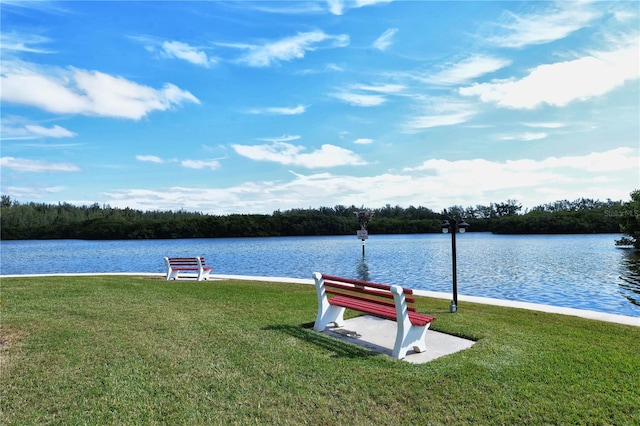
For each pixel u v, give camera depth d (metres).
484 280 16.94
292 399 3.60
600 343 5.21
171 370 4.33
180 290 10.09
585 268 20.70
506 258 27.44
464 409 3.38
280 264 25.94
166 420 3.25
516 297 12.74
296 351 4.96
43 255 38.53
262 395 3.70
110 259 33.00
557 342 5.23
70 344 5.28
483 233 97.94
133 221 87.06
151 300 8.62
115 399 3.63
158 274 14.30
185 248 49.47
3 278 12.70
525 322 6.48
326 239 75.12
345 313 7.23
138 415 3.33
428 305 8.24
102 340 5.45
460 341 5.45
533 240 54.56
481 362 4.47
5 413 3.39
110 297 8.98
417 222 93.88
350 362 4.55
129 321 6.59
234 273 20.66
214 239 82.56
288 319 6.77
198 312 7.33
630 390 3.68
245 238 84.69
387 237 82.25
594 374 4.07
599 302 11.71
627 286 14.65
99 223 84.00
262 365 4.46
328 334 5.86
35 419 3.28
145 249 48.59
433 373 4.16
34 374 4.24
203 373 4.23
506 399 3.54
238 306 7.93
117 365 4.49
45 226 85.06
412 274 19.67
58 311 7.38
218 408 3.45
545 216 76.19
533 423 3.15
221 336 5.66
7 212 86.94
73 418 3.29
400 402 3.52
